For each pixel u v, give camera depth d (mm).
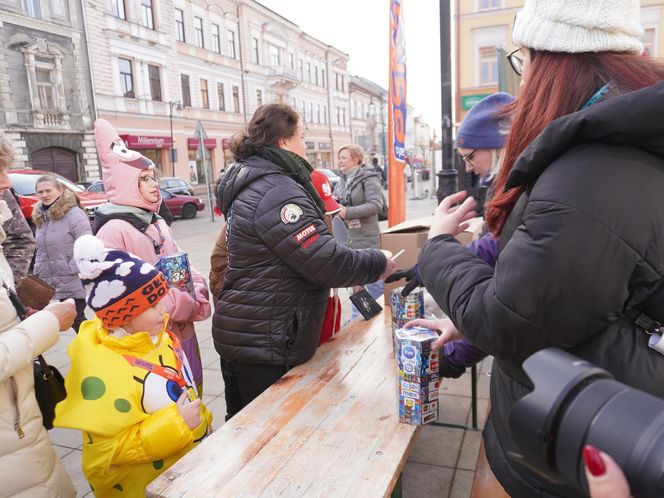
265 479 1292
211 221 16234
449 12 3859
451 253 1040
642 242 760
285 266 1795
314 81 45500
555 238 780
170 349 1746
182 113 28516
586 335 810
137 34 24891
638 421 518
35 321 1437
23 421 1416
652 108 732
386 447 1423
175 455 1656
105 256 1613
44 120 21156
